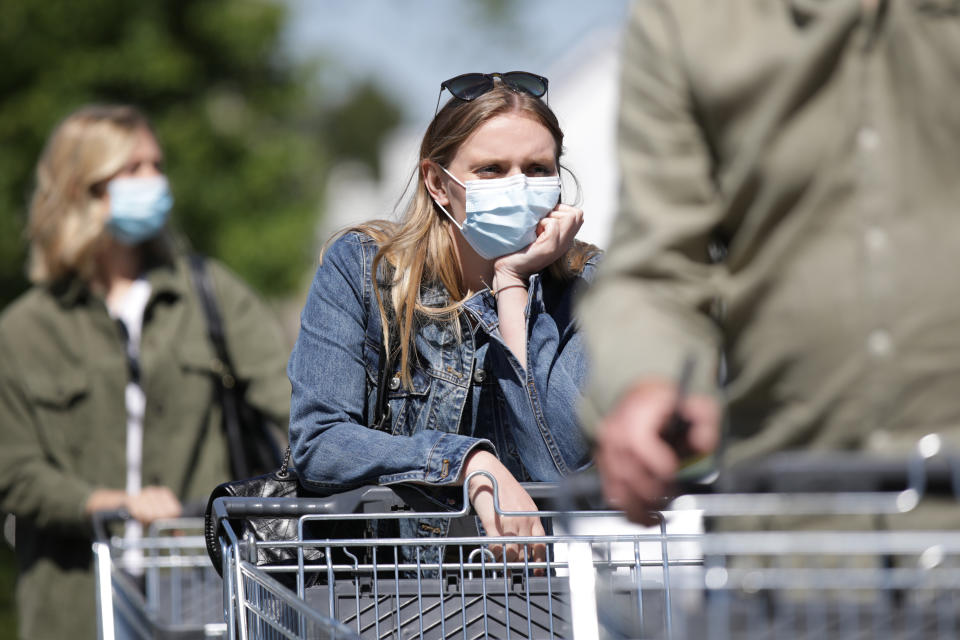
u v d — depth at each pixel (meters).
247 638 6.84
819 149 5.11
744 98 5.20
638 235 5.30
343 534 8.31
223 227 57.25
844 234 5.11
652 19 5.47
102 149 13.38
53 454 13.05
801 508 5.24
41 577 12.88
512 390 8.62
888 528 5.20
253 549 6.96
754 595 5.20
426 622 7.51
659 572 7.22
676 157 5.38
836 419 5.14
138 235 13.47
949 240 5.04
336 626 5.10
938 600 5.09
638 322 5.00
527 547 7.57
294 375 8.64
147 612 10.42
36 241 13.48
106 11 55.78
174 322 13.18
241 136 58.47
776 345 5.22
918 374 5.05
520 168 8.88
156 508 11.67
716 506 5.29
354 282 8.78
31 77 55.19
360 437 8.18
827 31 5.07
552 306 9.02
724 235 5.41
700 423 4.50
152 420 12.95
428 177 9.07
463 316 8.80
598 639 6.67
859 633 5.11
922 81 5.05
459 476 7.81
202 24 58.06
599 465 4.69
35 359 13.14
